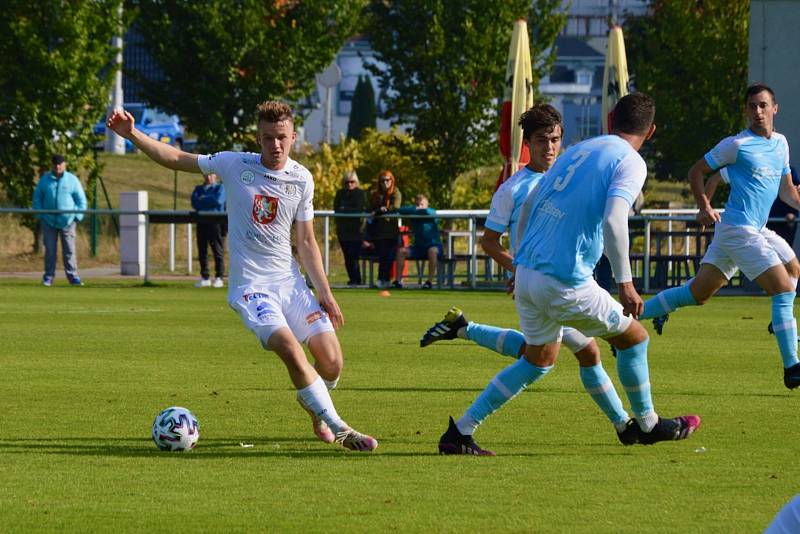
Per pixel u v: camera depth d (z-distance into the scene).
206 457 21.91
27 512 17.47
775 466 21.20
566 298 21.34
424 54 97.44
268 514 17.41
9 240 96.00
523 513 17.50
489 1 97.31
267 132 23.14
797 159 67.00
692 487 19.36
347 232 72.69
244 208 23.22
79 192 73.25
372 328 47.72
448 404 28.69
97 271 86.75
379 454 22.30
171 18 95.94
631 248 77.00
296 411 27.52
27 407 27.78
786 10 66.88
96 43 88.50
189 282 76.00
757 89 32.75
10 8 86.25
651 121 22.02
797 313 54.19
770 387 32.06
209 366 35.62
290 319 23.45
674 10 101.44
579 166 21.44
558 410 27.86
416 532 16.42
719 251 32.81
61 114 87.69
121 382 32.06
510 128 62.81
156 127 164.75
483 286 74.44
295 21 96.50
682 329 48.53
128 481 19.67
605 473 20.52
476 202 104.25
